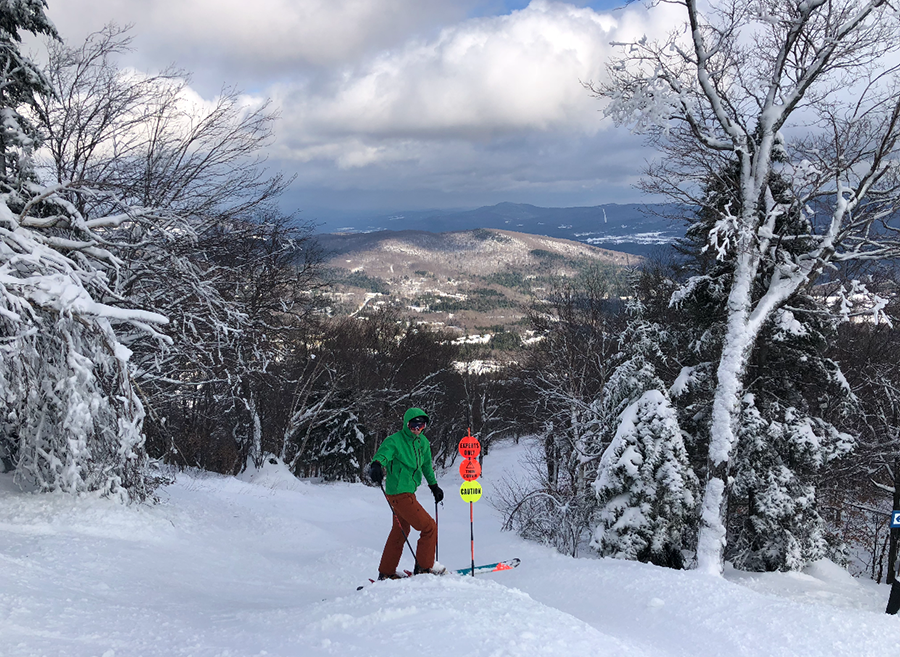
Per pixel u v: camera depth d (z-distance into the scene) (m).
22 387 8.50
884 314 11.65
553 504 18.19
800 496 13.75
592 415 20.88
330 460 37.41
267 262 18.67
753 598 7.81
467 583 5.52
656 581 8.76
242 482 23.06
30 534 7.51
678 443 13.80
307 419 33.22
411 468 6.32
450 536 20.02
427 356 41.12
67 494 9.16
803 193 13.20
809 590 11.09
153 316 9.64
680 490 13.48
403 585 5.32
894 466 18.59
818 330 14.38
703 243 17.22
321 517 20.52
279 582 8.27
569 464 20.62
